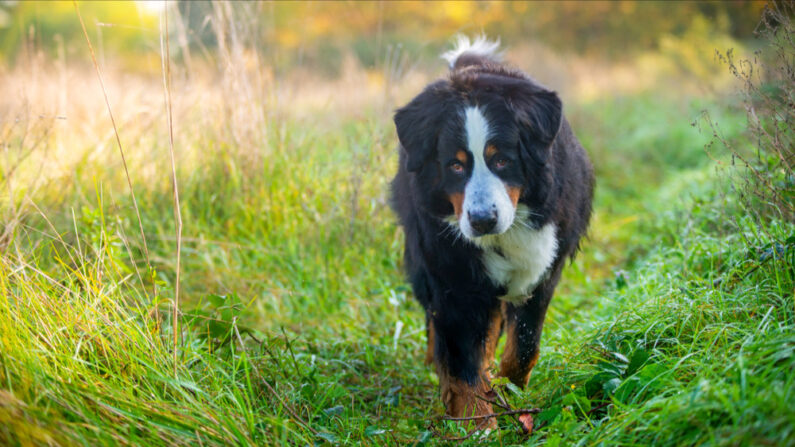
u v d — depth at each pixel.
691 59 13.59
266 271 5.06
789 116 3.56
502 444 2.84
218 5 5.45
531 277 3.43
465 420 3.13
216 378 3.03
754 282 3.30
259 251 5.11
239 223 5.36
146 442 2.44
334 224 5.36
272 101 5.76
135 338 2.99
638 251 5.67
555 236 3.41
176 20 5.66
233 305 3.44
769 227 3.63
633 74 14.41
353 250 5.30
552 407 2.78
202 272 4.95
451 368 3.40
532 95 3.19
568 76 13.35
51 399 2.42
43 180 4.92
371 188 5.53
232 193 5.42
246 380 3.22
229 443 2.53
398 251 5.36
